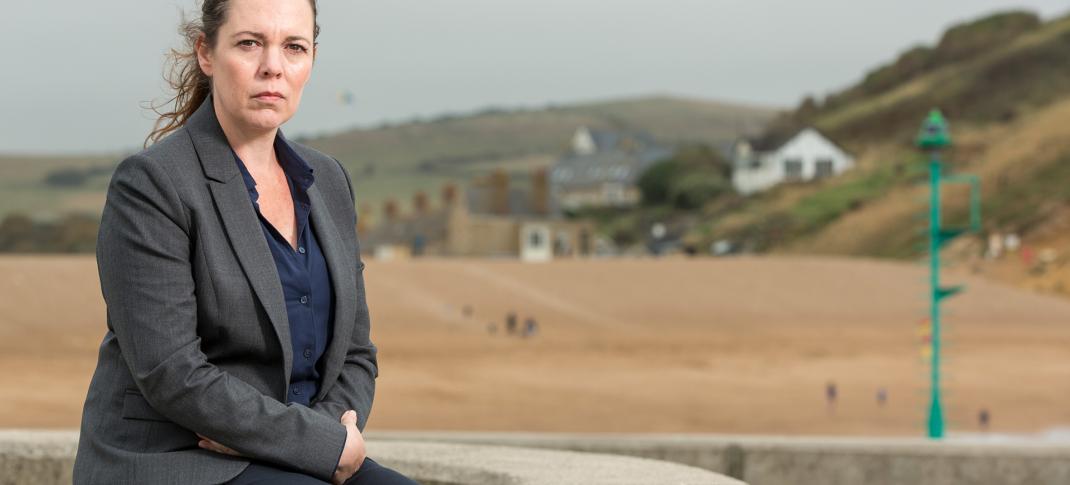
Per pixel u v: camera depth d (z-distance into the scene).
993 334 53.12
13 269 49.31
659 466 3.90
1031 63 153.12
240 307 2.91
